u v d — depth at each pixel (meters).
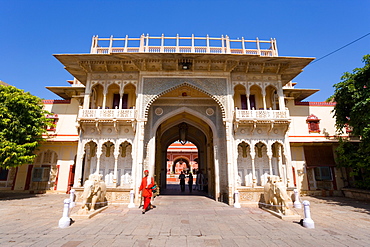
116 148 9.85
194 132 17.22
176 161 31.92
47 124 12.12
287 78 11.80
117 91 11.55
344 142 12.08
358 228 5.46
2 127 10.45
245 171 10.71
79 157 9.66
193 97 11.85
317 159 13.15
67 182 13.01
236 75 10.88
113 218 6.48
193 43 10.60
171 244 4.21
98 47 10.73
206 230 5.23
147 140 11.13
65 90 13.99
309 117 13.91
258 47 10.78
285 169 10.47
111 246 4.05
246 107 11.68
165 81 10.64
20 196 11.62
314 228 5.44
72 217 6.32
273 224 5.85
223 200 10.26
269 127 10.12
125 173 10.33
